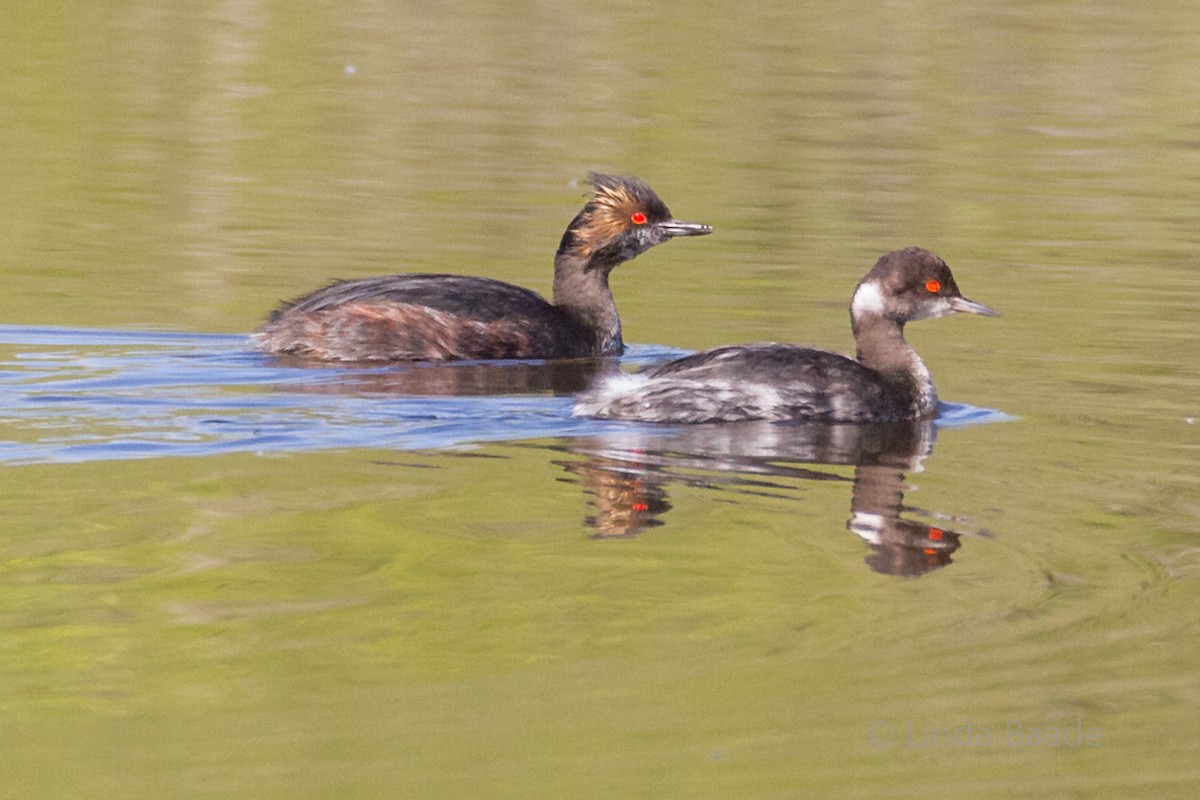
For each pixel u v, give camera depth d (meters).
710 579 10.69
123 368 17.00
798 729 8.58
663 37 42.84
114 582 10.35
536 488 12.75
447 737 8.38
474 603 10.15
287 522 11.63
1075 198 27.50
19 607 9.90
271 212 25.53
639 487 12.89
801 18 45.50
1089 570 11.03
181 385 16.28
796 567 11.05
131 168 28.44
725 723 8.62
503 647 9.50
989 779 8.16
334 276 21.75
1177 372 17.48
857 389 15.74
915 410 15.90
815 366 15.84
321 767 8.05
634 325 20.23
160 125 32.12
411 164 29.33
